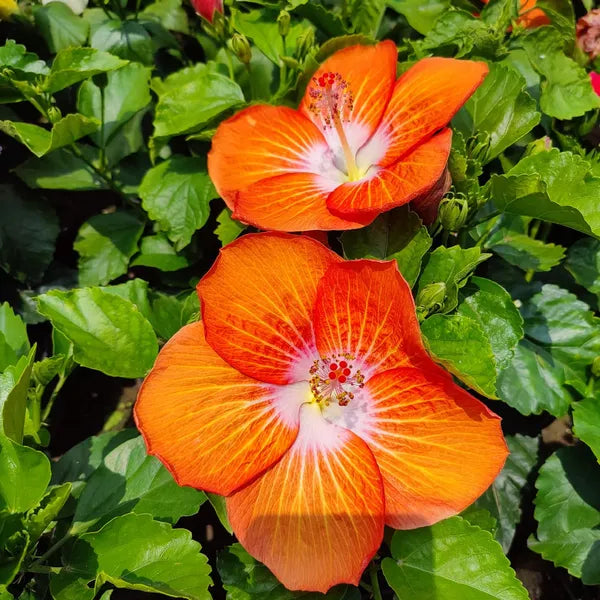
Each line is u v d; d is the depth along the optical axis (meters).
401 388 0.24
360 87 0.32
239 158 0.31
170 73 0.44
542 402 0.33
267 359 0.25
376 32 0.42
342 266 0.23
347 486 0.23
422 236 0.28
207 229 0.41
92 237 0.40
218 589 0.36
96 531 0.26
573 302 0.35
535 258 0.35
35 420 0.32
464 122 0.35
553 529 0.32
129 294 0.32
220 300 0.24
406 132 0.29
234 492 0.23
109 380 0.41
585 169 0.30
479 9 0.45
